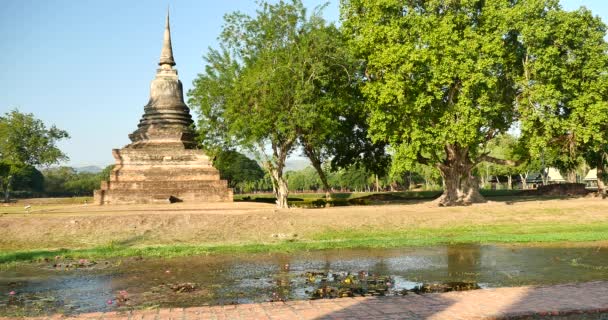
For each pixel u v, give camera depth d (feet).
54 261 61.62
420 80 108.37
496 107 110.32
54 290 44.75
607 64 118.62
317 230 85.71
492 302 34.65
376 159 165.17
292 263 57.88
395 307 33.55
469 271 51.31
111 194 139.44
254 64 114.93
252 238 80.94
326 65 113.09
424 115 111.86
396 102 109.29
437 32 107.24
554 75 112.98
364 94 117.08
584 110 116.78
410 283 45.91
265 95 105.60
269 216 91.25
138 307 37.76
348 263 57.47
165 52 171.12
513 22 109.81
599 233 77.66
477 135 111.96
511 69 119.75
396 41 112.37
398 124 113.91
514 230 84.43
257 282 46.96
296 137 115.34
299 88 104.32
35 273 53.62
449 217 94.58
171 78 167.32
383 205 134.10
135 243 77.10
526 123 113.19
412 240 74.43
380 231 86.07
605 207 101.14
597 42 119.34
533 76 116.37
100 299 40.93
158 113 162.30
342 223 88.79
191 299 40.19
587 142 126.41
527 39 110.73
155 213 94.58
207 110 127.03
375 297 36.70
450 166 124.88
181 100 167.73
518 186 350.02
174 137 156.35
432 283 45.70
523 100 114.83
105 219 85.87
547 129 112.68
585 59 119.65
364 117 142.00
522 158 128.16
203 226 85.25
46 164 235.61
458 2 114.01
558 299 35.19
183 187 144.25
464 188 127.65
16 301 40.50
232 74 118.93
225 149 133.80
